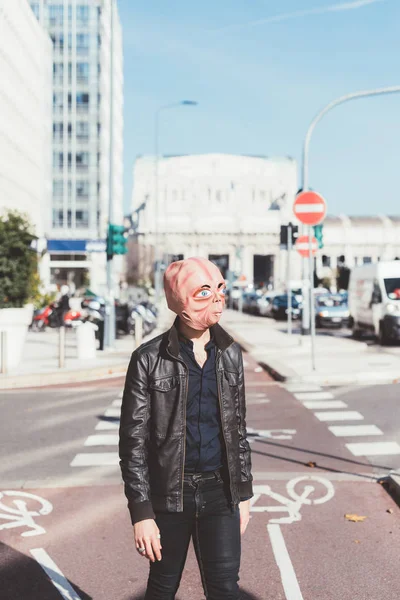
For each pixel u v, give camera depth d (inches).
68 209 3526.1
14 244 680.4
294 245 989.8
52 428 389.1
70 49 3511.3
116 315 1200.8
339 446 335.6
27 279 701.9
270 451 327.9
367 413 426.6
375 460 306.8
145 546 116.3
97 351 840.9
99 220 3523.6
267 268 5649.6
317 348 896.3
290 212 4980.3
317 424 392.5
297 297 1860.2
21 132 2449.6
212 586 121.4
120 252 867.4
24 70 2481.5
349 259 5403.5
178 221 4931.1
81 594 173.5
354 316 1109.7
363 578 180.7
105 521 228.5
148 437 122.2
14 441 355.6
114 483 274.2
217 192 4985.2
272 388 546.0
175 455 119.6
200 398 121.7
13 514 237.5
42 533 217.9
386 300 943.7
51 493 261.9
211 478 121.6
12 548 205.3
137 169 4977.9
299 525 224.4
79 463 307.3
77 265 3356.3
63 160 3528.5
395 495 251.3
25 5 2485.2
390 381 577.0
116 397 503.2
